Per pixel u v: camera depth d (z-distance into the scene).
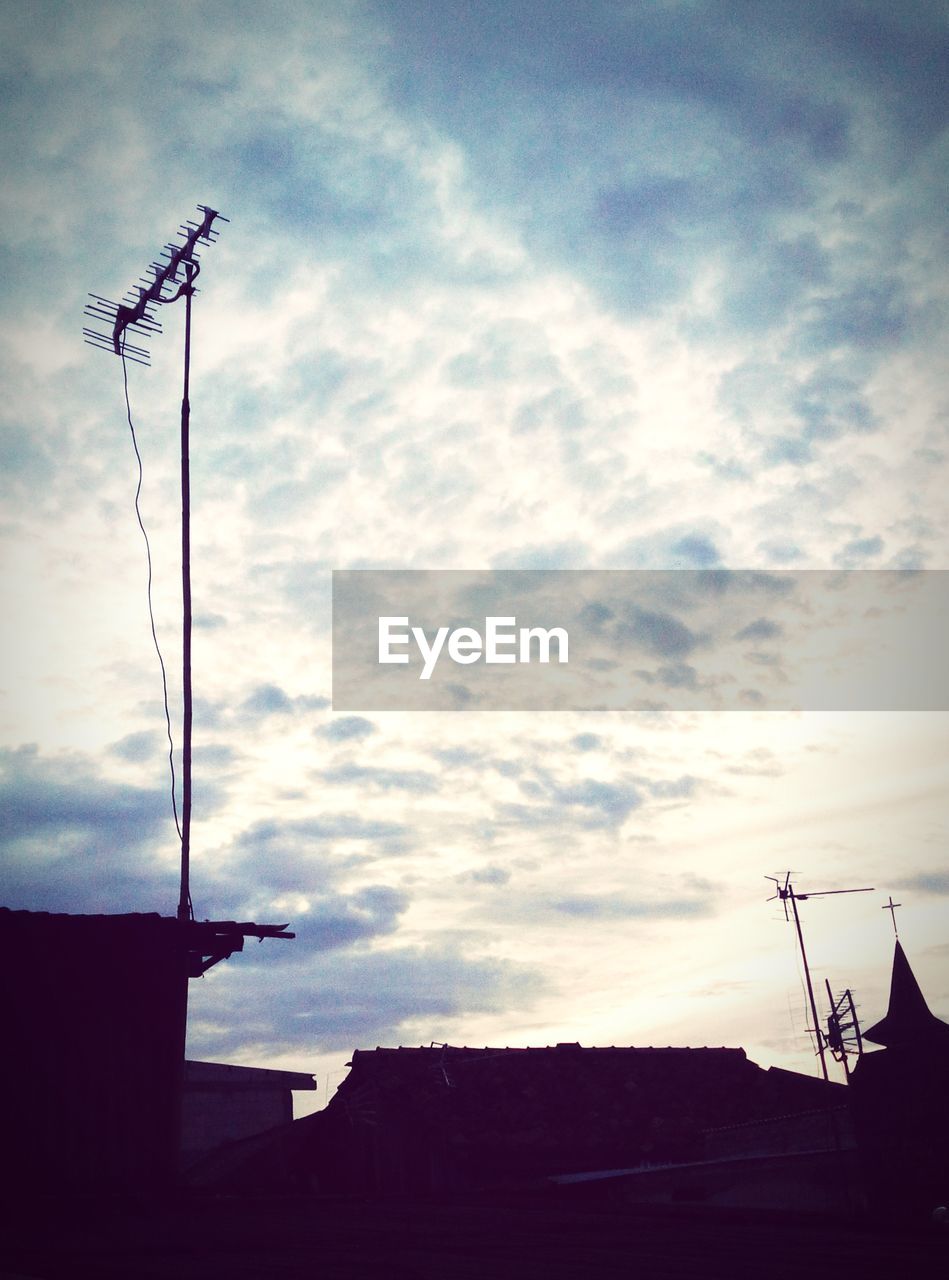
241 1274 4.24
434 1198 10.88
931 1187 17.45
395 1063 25.00
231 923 13.74
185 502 18.09
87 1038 12.68
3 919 12.71
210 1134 22.86
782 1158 18.95
